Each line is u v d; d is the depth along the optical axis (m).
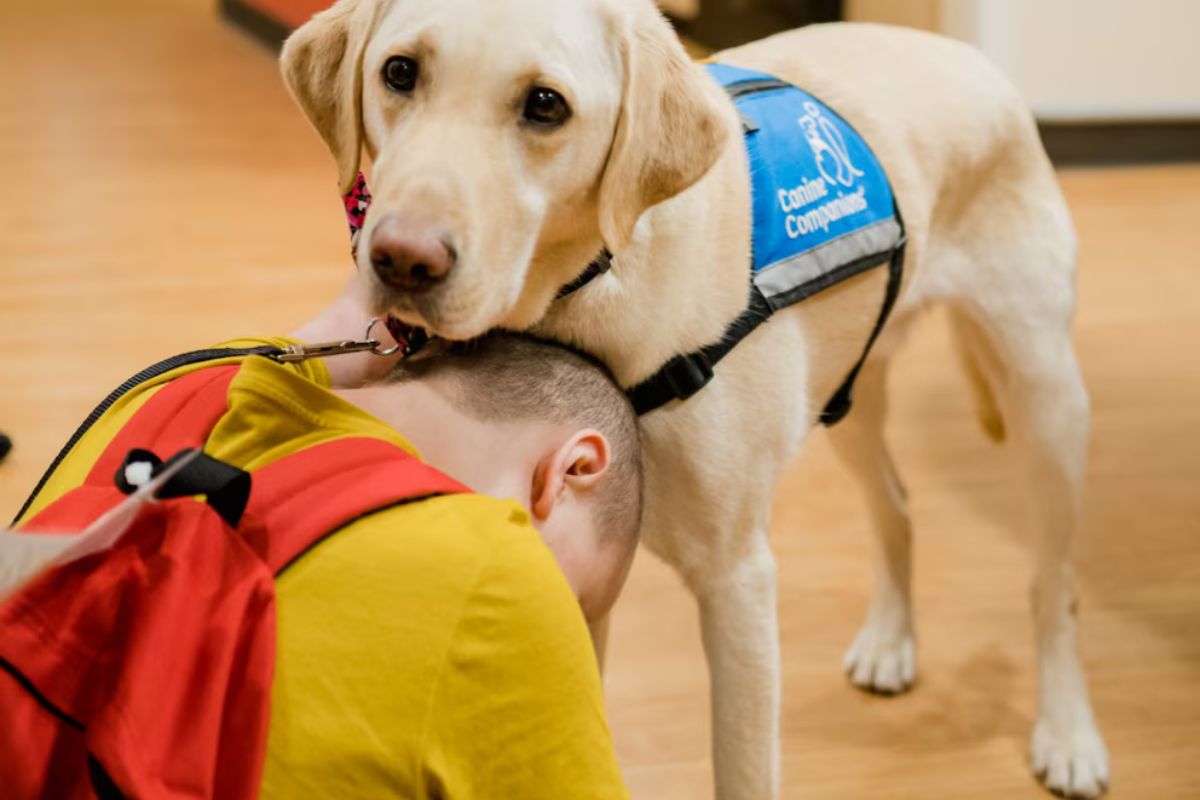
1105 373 2.82
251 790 0.77
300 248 3.50
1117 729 1.83
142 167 4.25
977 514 2.34
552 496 0.99
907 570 1.92
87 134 4.64
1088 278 3.28
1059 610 1.79
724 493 1.31
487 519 0.85
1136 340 2.96
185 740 0.76
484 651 0.83
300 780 0.79
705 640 1.40
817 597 2.11
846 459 1.88
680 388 1.25
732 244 1.27
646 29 1.12
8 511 2.17
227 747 0.78
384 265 1.00
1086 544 2.24
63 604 0.80
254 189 4.03
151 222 3.71
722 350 1.26
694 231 1.23
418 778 0.81
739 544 1.35
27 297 3.14
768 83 1.43
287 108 5.08
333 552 0.82
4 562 0.73
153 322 3.00
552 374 1.06
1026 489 1.78
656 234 1.20
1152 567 2.18
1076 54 4.04
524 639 0.84
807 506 2.36
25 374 2.72
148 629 0.77
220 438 0.89
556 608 0.86
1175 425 2.62
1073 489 1.75
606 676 1.91
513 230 1.05
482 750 0.85
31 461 2.36
